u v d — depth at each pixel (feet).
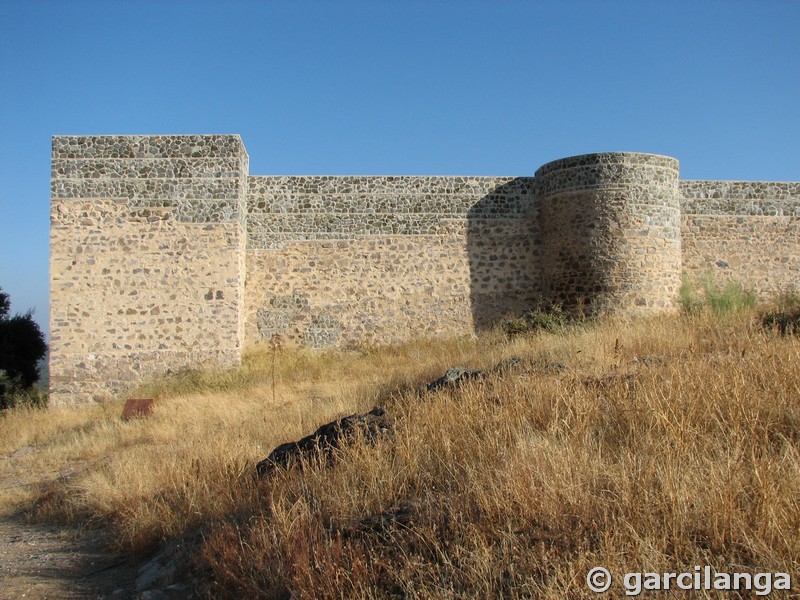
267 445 34.55
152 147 66.95
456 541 16.37
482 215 73.51
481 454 21.47
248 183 71.92
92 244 65.82
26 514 31.40
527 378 31.27
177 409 51.21
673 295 68.03
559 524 16.11
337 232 72.08
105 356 65.10
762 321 46.73
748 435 19.72
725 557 14.17
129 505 28.66
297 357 68.95
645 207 67.41
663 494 16.11
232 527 21.97
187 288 66.13
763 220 77.51
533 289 73.00
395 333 71.67
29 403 67.72
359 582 15.65
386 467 22.15
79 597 20.71
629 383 27.02
